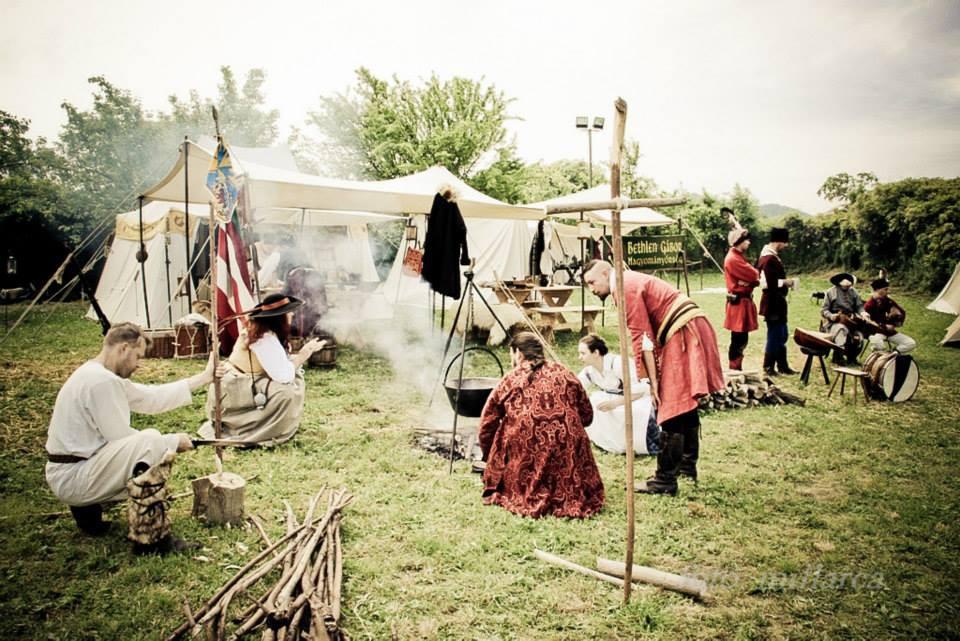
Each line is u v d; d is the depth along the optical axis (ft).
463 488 13.58
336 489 13.19
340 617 8.59
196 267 36.94
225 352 28.58
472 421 19.11
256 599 8.69
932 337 35.12
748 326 24.09
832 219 73.46
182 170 23.85
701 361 13.10
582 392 12.92
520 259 50.52
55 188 61.52
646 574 9.73
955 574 10.15
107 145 69.31
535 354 13.12
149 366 26.18
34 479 13.71
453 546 10.79
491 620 8.71
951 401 22.22
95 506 10.95
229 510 11.34
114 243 39.55
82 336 34.58
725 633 8.52
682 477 14.47
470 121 73.87
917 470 15.17
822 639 8.38
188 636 8.07
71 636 8.17
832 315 28.40
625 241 32.19
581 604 9.14
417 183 34.12
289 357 16.89
